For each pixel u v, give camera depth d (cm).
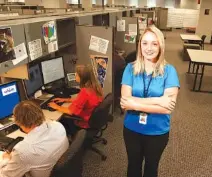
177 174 246
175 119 363
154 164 176
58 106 251
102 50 312
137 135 171
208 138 313
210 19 977
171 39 1086
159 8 1268
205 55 519
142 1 1332
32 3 575
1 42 164
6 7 444
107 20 426
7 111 213
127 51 477
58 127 161
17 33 183
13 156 143
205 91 478
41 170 149
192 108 403
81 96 244
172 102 156
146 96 164
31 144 145
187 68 636
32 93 252
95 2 974
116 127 336
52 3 632
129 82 169
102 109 232
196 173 248
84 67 248
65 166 137
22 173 146
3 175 147
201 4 973
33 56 210
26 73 220
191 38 762
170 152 282
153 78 162
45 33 229
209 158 272
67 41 317
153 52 157
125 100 163
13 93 217
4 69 170
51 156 151
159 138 167
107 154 277
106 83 327
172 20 1380
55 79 293
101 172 247
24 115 152
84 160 266
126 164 260
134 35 464
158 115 162
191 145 296
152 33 155
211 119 365
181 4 1341
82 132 165
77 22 312
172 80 160
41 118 157
